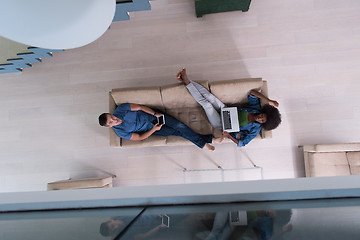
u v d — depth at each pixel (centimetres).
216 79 275
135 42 283
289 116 269
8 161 289
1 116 293
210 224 83
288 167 267
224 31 276
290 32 271
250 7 274
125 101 233
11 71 284
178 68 278
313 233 76
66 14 53
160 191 92
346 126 264
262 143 271
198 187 92
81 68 287
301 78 269
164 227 84
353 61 265
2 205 94
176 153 276
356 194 86
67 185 227
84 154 283
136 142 240
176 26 280
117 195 92
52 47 63
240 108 239
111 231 85
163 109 250
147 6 208
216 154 272
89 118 284
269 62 271
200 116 252
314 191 86
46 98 289
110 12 65
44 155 286
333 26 267
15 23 52
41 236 82
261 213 84
